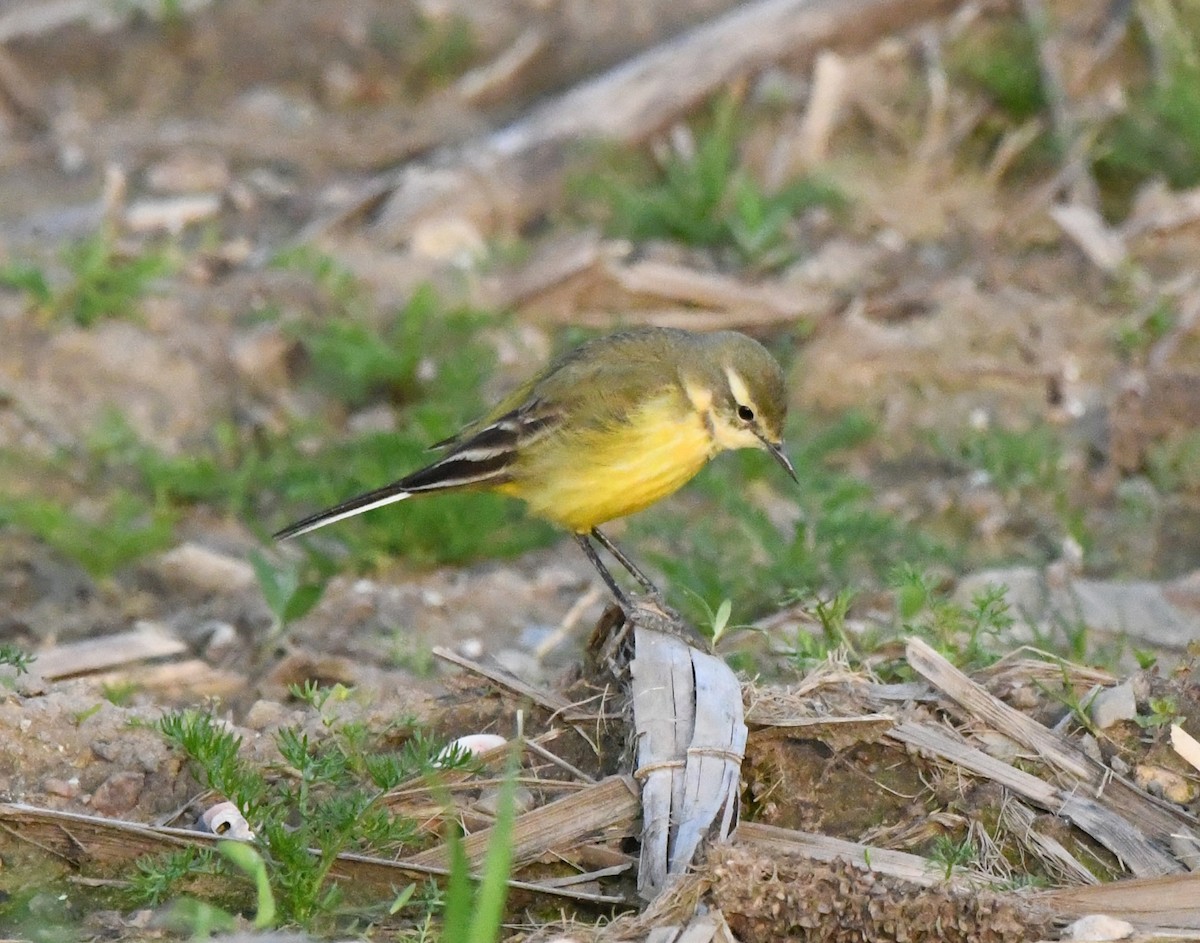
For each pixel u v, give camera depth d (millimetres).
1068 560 12875
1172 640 11617
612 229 17906
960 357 15562
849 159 18641
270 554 13312
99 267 15859
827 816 8727
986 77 19094
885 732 8867
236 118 20516
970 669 9742
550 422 10461
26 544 13062
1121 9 19531
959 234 17453
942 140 18719
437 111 20625
